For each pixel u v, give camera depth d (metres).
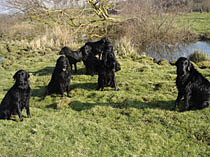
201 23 25.05
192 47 17.41
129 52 14.27
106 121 5.88
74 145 4.66
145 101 6.80
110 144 4.79
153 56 15.51
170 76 8.82
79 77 9.57
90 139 4.94
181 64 5.49
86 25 22.95
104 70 7.52
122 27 21.22
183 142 4.89
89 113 6.38
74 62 9.85
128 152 4.54
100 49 9.93
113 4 22.41
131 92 7.58
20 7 20.28
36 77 10.09
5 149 4.40
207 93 5.69
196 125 5.34
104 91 7.82
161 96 6.96
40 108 7.15
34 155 4.27
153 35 19.52
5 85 9.62
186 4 22.78
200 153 4.54
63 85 7.42
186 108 5.90
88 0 20.55
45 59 13.93
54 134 5.02
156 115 5.89
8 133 5.00
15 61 14.69
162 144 4.86
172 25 20.52
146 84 8.06
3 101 5.74
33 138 4.78
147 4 21.28
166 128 5.40
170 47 18.08
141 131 5.30
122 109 6.38
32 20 22.86
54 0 20.62
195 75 5.64
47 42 18.92
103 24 24.48
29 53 16.89
